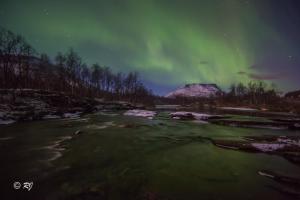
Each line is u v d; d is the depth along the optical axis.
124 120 36.94
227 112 62.56
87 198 7.84
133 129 25.98
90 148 15.70
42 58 78.81
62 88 72.31
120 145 17.03
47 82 74.00
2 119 28.58
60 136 20.12
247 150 15.90
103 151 14.94
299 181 9.95
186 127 29.52
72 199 7.75
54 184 9.10
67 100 50.06
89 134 21.55
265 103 112.94
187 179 10.02
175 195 8.28
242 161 13.14
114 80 115.56
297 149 15.54
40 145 16.36
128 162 12.53
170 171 11.12
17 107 34.62
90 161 12.53
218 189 8.97
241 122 32.38
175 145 17.64
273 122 32.00
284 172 11.18
